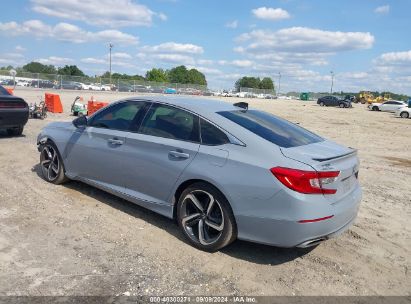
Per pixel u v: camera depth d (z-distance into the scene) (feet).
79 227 16.24
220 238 14.16
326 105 194.70
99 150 18.37
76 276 12.50
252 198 13.26
